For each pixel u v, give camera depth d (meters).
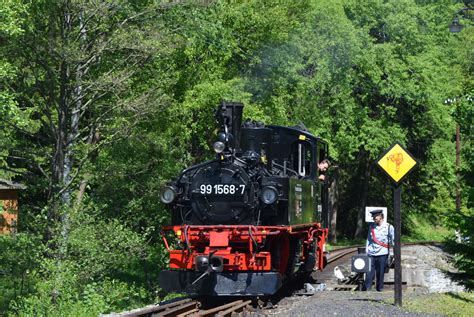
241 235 15.67
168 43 20.78
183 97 24.06
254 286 15.14
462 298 15.32
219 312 13.34
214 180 16.28
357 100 46.81
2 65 18.56
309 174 18.69
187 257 15.75
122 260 20.08
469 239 16.92
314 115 37.03
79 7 19.00
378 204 57.88
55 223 18.84
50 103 21.41
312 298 16.00
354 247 37.84
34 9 19.50
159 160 22.53
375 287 18.64
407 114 49.66
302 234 18.06
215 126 24.41
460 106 19.73
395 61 45.41
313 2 39.41
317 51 38.78
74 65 19.73
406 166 14.40
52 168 20.31
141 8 21.31
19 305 17.70
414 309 13.79
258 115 25.70
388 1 46.69
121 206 21.94
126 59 20.66
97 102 21.34
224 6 26.88
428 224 62.22
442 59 50.06
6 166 20.92
